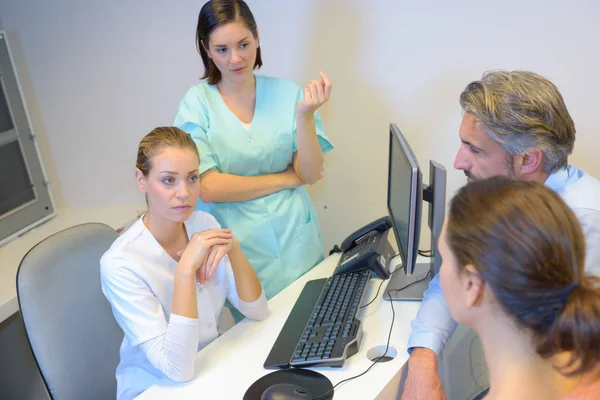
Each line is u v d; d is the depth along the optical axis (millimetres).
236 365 1450
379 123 2318
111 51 2494
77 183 2752
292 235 1978
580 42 2041
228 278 1666
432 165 1608
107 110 2594
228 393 1346
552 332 761
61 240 1721
